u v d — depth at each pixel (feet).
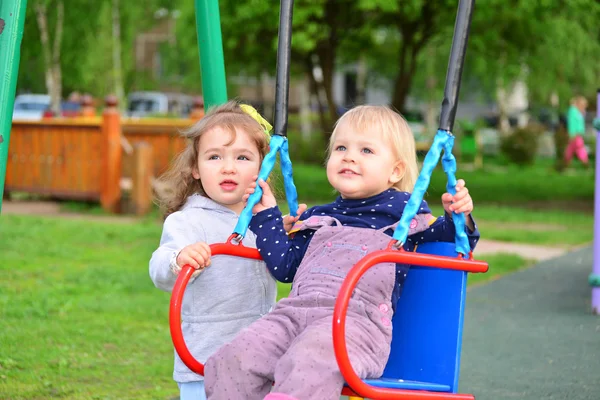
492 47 59.82
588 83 77.92
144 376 17.67
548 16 55.93
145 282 27.50
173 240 11.55
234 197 11.80
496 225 45.80
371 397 9.59
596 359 19.38
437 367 10.94
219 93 14.20
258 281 11.79
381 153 11.35
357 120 11.50
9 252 32.89
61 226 40.11
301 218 12.03
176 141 46.73
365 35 64.34
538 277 30.22
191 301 11.61
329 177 11.58
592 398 16.47
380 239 11.03
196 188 12.44
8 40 11.39
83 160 47.60
